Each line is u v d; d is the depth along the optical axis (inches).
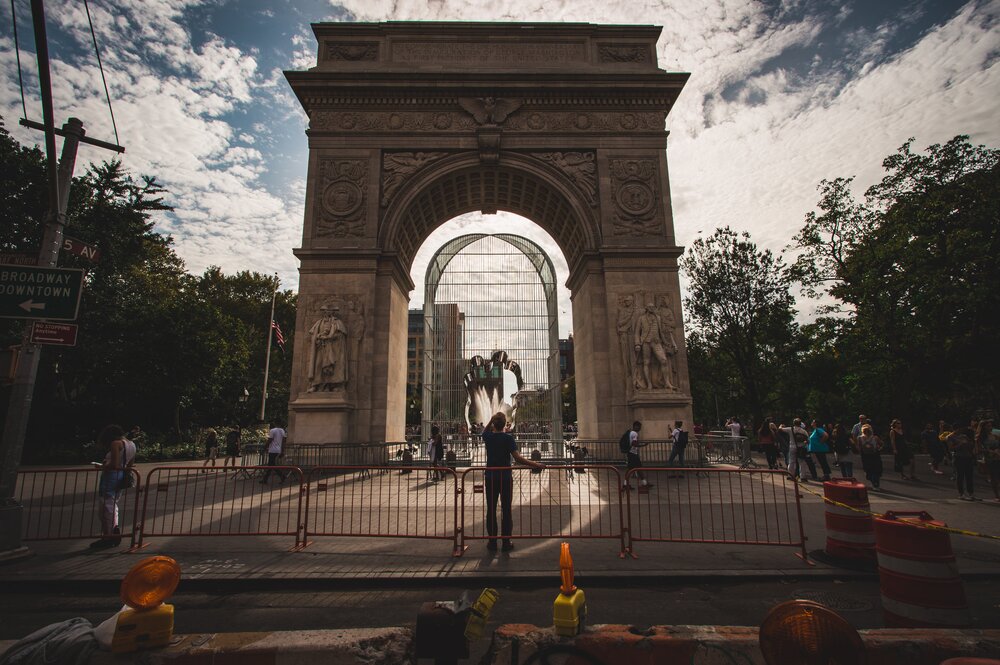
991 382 1163.3
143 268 1690.5
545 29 1014.4
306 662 141.9
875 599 259.8
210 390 1638.8
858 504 313.6
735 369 1754.4
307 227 910.4
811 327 1438.2
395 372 953.5
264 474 714.8
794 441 732.0
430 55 1007.0
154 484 718.5
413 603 262.8
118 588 290.0
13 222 1138.0
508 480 348.8
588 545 356.2
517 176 998.4
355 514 460.4
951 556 211.0
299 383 842.8
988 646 140.3
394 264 927.0
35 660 143.4
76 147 378.6
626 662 141.7
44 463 1128.8
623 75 962.7
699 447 818.2
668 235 932.0
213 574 295.7
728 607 251.3
